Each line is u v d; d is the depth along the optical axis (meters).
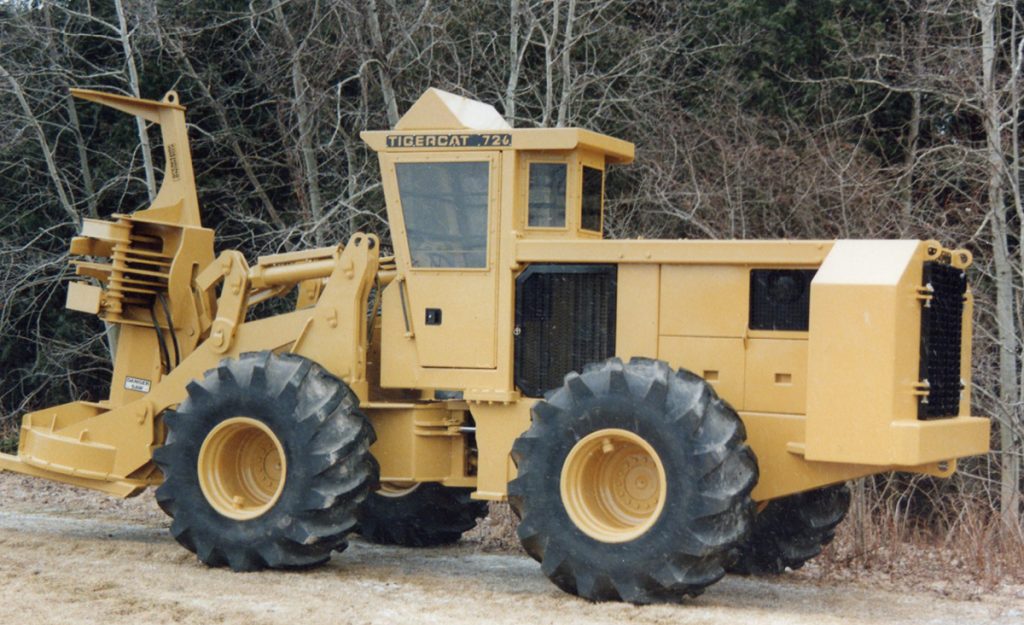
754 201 14.51
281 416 8.37
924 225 13.41
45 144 17.08
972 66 14.67
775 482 7.60
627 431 7.39
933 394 7.46
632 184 15.79
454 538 10.03
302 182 15.98
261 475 8.79
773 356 7.64
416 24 14.73
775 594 8.12
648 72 16.08
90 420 9.54
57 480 9.66
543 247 8.12
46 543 9.49
